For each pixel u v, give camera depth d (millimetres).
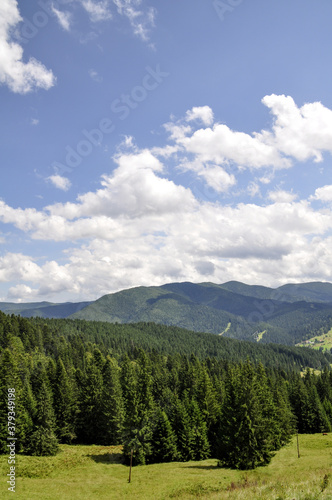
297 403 102625
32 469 56250
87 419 86375
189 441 66125
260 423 56875
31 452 66875
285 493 21047
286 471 49031
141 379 74938
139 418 67250
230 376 76250
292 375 168000
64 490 46406
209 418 74875
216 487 42875
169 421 69625
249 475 48625
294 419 95562
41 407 70438
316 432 97688
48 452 67312
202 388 80188
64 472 56719
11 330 161625
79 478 53625
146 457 66750
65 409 83500
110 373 95875
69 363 133875
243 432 55688
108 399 84188
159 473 55281
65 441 83625
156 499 40812
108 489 47469
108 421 82562
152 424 67250
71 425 83750
